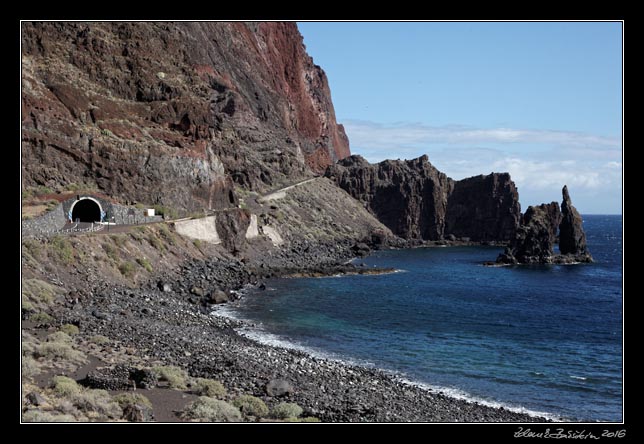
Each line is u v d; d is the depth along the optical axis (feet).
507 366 147.54
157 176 316.81
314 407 92.68
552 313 238.27
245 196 462.19
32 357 94.32
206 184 348.59
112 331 126.72
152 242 242.17
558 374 141.49
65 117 299.58
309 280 302.04
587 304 267.39
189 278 236.84
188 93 401.90
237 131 599.98
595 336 191.01
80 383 87.92
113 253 197.47
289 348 152.56
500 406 115.03
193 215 314.96
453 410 106.22
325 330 180.65
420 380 131.23
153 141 331.77
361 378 123.03
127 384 89.04
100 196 272.51
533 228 463.42
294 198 533.55
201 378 97.19
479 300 266.57
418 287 299.79
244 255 333.21
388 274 351.46
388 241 572.92
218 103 615.57
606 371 145.38
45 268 158.92
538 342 178.70
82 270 173.58
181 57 479.82
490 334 187.93
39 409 72.69
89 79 360.69
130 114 345.92
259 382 103.35
